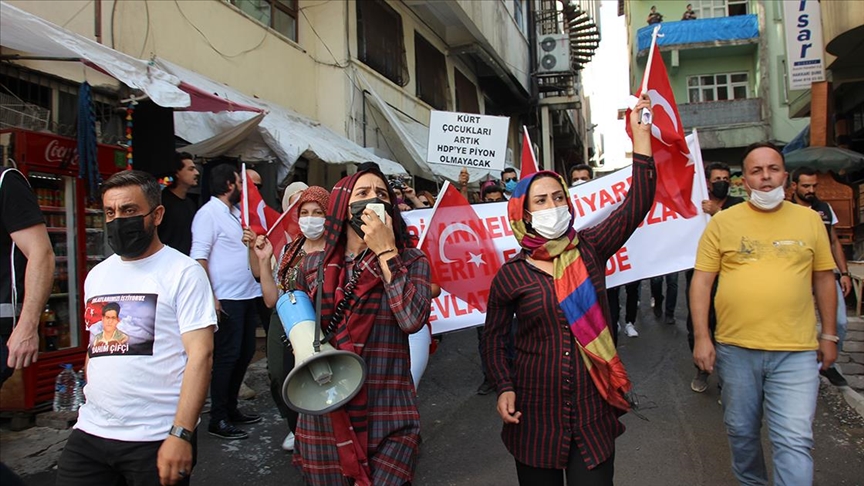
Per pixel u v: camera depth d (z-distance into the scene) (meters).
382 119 12.01
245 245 4.72
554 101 21.33
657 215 4.81
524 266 2.64
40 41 4.62
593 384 2.46
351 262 2.36
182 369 2.46
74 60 5.04
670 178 4.28
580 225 5.01
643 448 4.34
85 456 2.40
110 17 6.54
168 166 5.80
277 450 4.41
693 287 3.21
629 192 2.69
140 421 2.37
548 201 2.54
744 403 2.99
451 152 8.65
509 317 2.74
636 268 4.81
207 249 4.55
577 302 2.47
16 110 5.32
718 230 3.14
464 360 7.04
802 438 2.80
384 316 2.28
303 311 2.27
